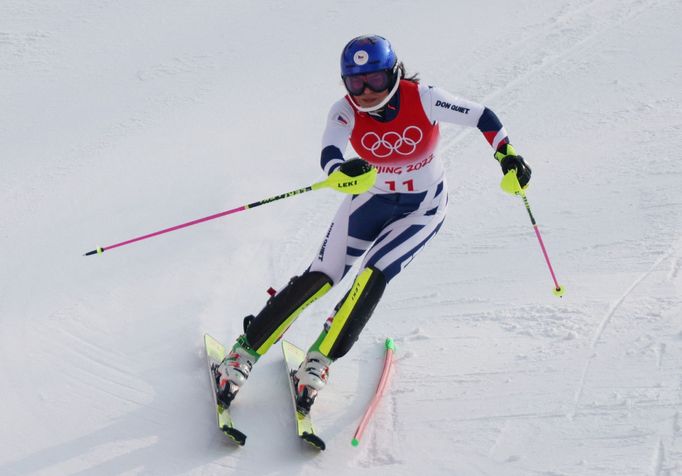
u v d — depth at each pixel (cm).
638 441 1267
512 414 1383
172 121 3156
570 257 1862
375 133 1374
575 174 2302
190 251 2119
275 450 1380
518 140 2619
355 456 1351
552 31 3566
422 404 1452
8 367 1627
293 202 2392
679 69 2980
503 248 1961
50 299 1908
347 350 1395
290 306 1410
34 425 1452
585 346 1524
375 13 4128
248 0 4528
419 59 3475
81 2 4631
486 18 3866
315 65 3594
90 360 1644
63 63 3881
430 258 1972
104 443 1402
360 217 1466
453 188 2348
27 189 2631
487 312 1698
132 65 3803
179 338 1719
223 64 3725
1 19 4409
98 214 2403
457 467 1284
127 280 1981
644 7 3666
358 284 1373
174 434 1423
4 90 3609
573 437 1302
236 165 2705
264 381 1570
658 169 2223
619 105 2758
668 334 1508
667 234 1875
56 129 3170
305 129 2966
